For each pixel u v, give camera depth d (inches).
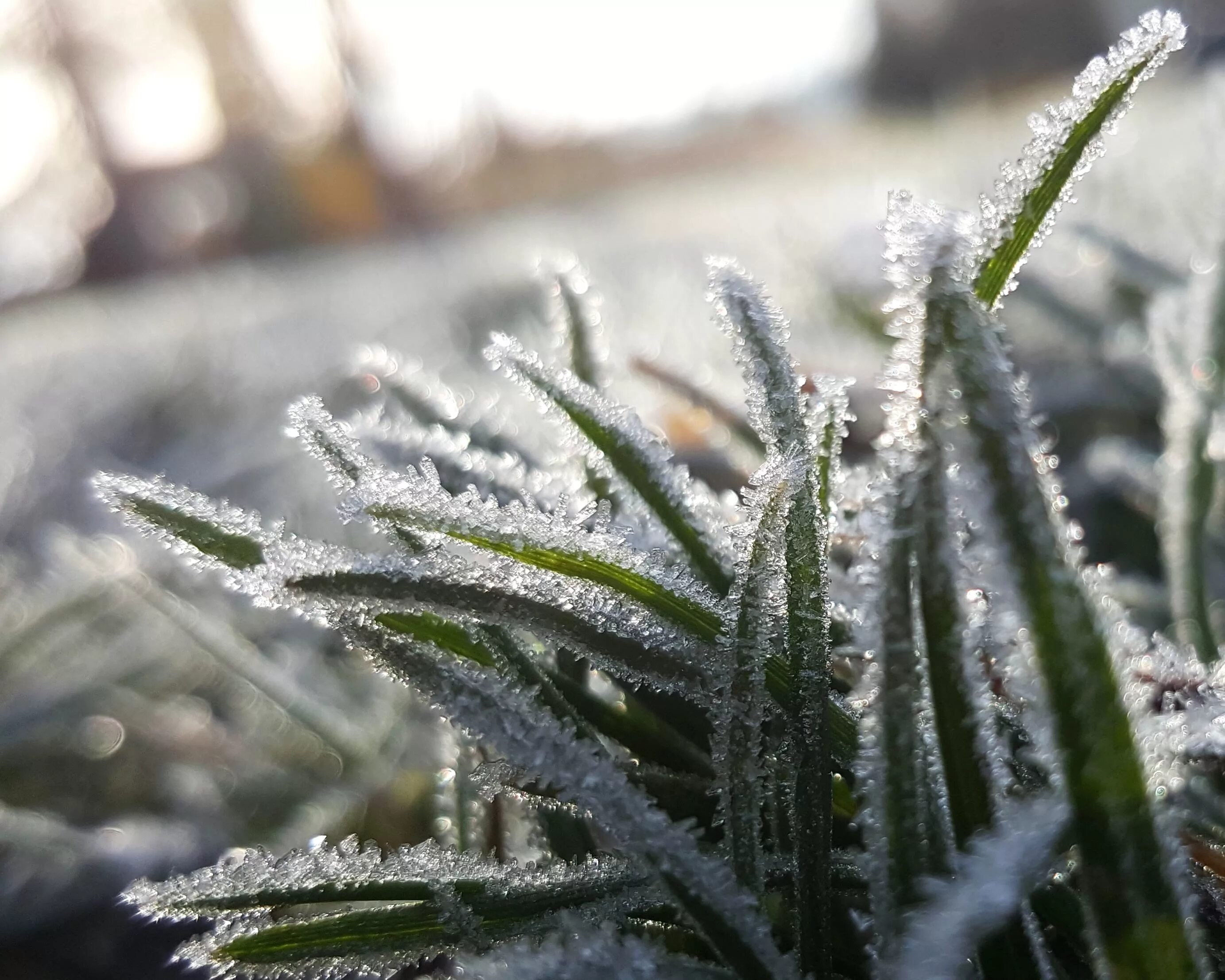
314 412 5.3
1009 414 4.1
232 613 12.0
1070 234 13.7
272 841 9.4
